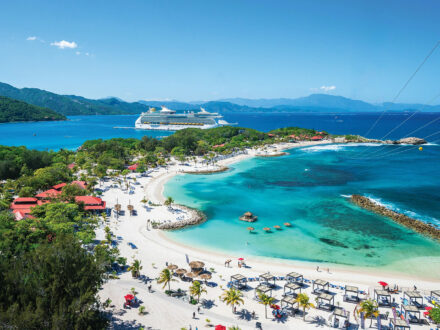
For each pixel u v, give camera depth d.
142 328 39.19
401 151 195.38
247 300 47.00
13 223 59.94
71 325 31.50
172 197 102.44
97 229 72.44
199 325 40.34
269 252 64.44
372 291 49.41
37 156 130.88
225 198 101.69
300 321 41.78
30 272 34.78
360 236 71.94
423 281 52.72
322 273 55.59
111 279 51.56
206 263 59.31
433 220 80.81
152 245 66.69
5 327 28.44
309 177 131.00
